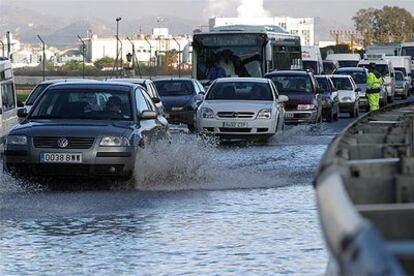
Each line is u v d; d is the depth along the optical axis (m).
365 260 5.50
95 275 18.06
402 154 10.82
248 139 53.03
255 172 37.06
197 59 83.50
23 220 25.19
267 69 82.50
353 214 6.10
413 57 163.62
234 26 84.06
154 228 23.80
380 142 13.24
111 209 27.16
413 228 6.77
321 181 7.84
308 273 18.14
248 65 82.81
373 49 165.25
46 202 28.50
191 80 70.00
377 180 8.18
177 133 53.62
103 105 34.19
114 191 31.20
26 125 32.69
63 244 21.55
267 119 52.00
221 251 20.59
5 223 24.67
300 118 65.56
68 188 31.91
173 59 187.00
